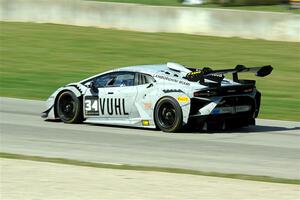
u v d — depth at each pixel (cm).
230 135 4512
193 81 4450
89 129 4722
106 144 4159
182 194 2709
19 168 3272
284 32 9212
